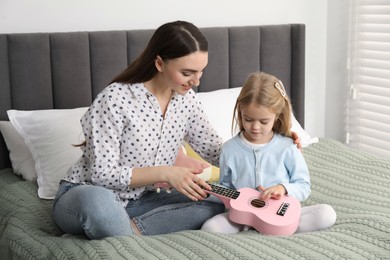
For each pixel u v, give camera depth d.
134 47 2.47
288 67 2.93
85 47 2.36
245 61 2.79
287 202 1.68
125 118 1.66
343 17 3.11
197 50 1.58
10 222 1.77
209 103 2.47
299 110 2.97
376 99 2.99
